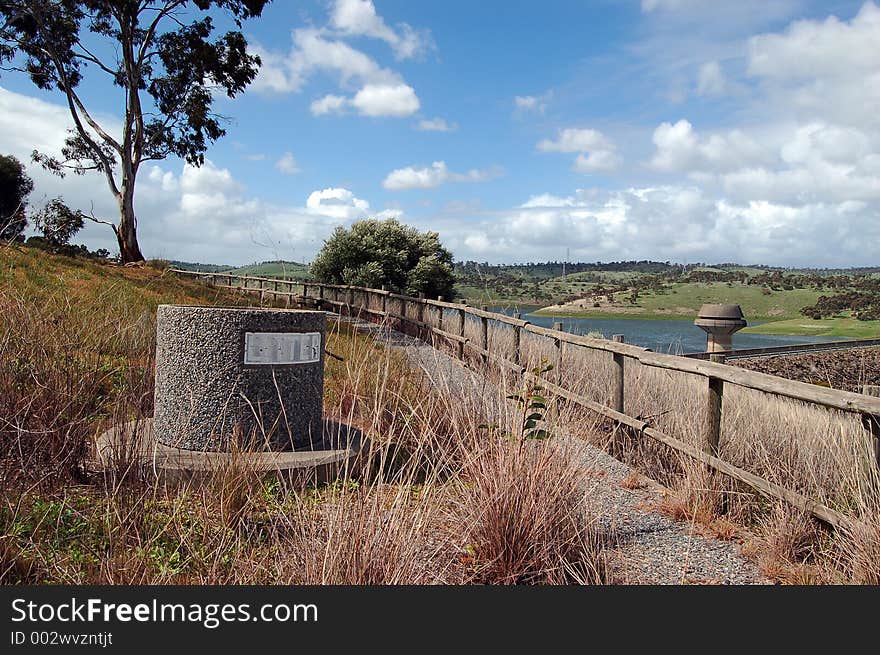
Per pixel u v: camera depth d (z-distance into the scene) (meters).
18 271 11.08
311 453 4.66
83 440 4.24
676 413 5.88
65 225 17.58
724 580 3.45
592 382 7.02
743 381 4.28
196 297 15.02
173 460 4.38
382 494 3.62
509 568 3.39
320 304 20.09
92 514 3.59
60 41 24.94
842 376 14.26
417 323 14.31
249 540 3.52
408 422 4.52
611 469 5.29
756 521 4.30
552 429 4.24
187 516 3.71
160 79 26.14
